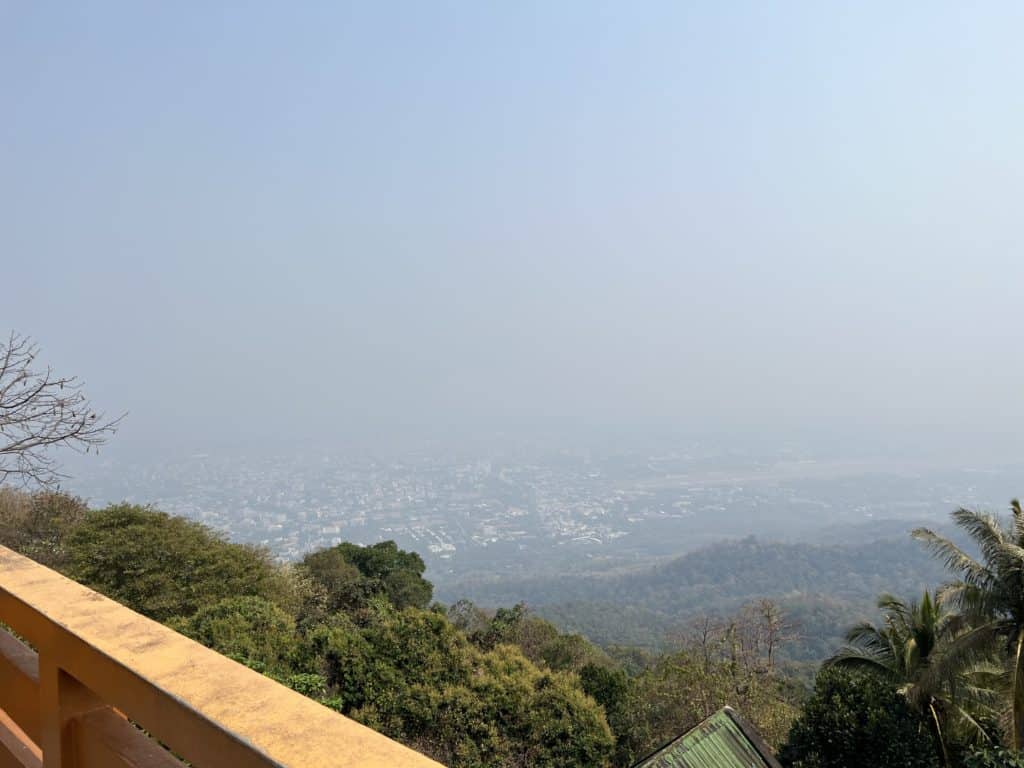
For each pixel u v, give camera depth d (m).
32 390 6.39
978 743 17.38
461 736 16.77
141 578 20.53
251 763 0.84
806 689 29.67
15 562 1.72
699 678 23.55
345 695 17.16
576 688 18.95
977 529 17.23
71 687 1.34
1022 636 16.30
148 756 1.21
